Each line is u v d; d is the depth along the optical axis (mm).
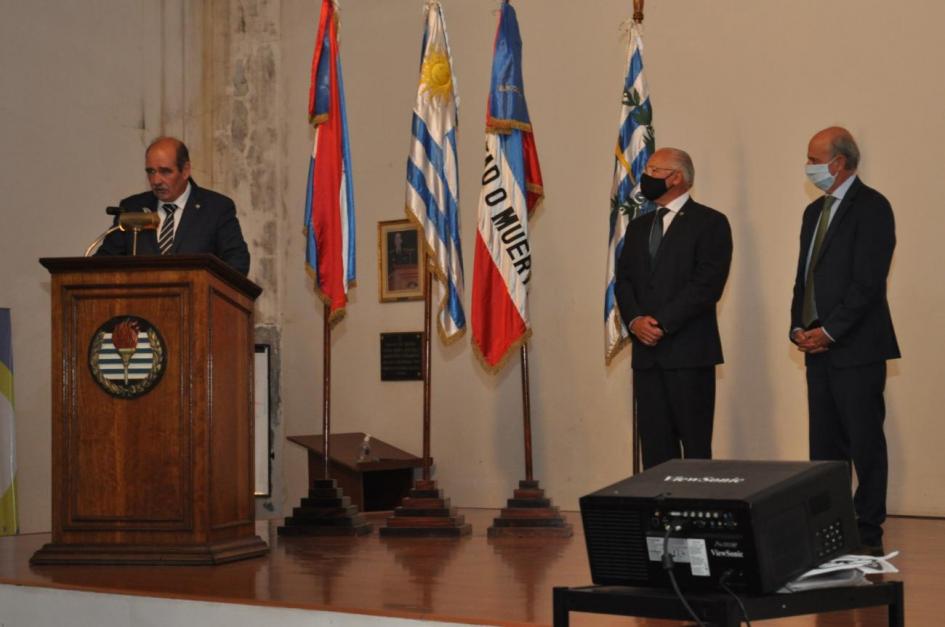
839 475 2318
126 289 4191
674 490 2236
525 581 3850
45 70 7406
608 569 2301
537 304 7578
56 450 4211
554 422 7492
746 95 6844
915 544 4922
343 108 5996
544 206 7566
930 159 6242
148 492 4180
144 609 3596
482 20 7863
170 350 4176
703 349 5207
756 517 2076
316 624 3314
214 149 8758
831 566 2256
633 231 5441
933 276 6215
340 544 5184
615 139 7332
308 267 5914
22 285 7184
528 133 5812
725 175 6895
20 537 5590
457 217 5777
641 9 6008
